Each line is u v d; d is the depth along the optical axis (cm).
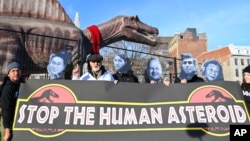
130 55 3228
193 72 670
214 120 476
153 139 464
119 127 466
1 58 1261
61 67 731
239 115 480
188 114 480
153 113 479
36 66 1392
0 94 484
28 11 1476
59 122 458
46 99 468
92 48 1548
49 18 1510
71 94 475
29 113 456
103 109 473
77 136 455
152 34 1772
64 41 1434
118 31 1661
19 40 1330
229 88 495
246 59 8550
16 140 442
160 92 491
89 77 557
